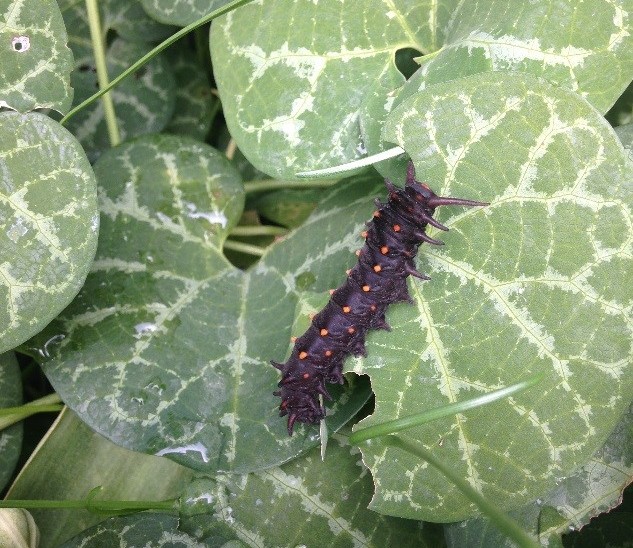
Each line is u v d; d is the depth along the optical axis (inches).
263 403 4.3
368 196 4.6
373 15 4.3
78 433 4.6
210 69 6.0
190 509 4.3
